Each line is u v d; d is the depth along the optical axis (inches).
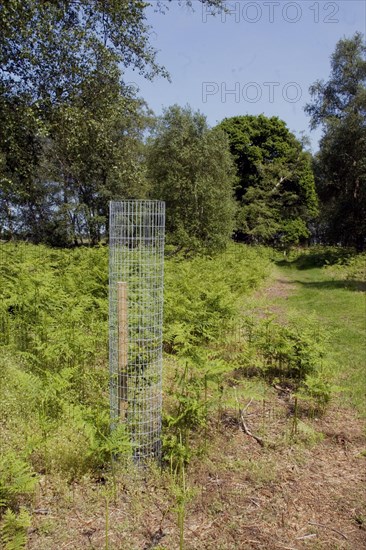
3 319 291.1
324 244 1521.9
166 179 916.0
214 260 727.7
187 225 892.0
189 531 125.3
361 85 1128.8
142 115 1027.3
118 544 118.7
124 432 138.6
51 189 1098.1
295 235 1533.0
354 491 148.1
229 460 161.8
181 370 230.5
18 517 116.5
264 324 266.7
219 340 280.4
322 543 123.6
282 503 140.3
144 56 458.0
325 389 193.9
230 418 197.3
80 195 1128.2
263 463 161.0
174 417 170.2
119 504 134.2
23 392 182.9
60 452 151.0
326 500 142.9
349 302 505.7
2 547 112.7
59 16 405.1
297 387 237.6
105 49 424.8
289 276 876.6
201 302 287.3
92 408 173.8
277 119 1547.7
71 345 214.8
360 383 245.8
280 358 251.3
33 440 142.5
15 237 1013.2
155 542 120.5
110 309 155.6
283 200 1520.7
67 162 874.8
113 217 155.1
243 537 124.4
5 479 128.1
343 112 1162.0
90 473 144.9
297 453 170.1
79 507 131.7
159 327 158.4
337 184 1243.2
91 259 490.3
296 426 185.6
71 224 1122.7
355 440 183.3
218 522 129.7
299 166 1518.2
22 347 258.2
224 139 927.7
